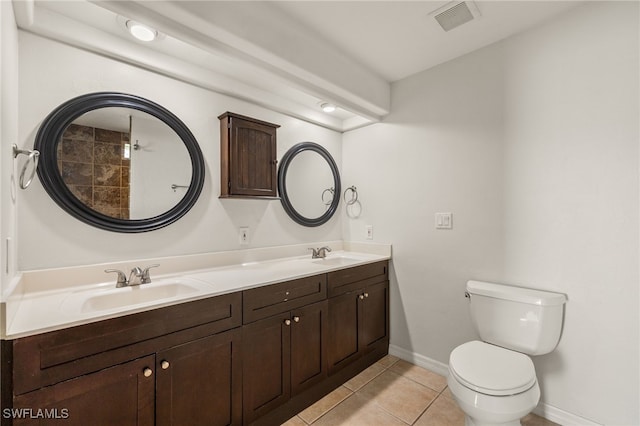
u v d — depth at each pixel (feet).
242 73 6.48
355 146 9.29
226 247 6.80
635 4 4.75
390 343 8.24
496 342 5.68
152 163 5.65
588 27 5.15
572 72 5.32
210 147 6.53
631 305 4.77
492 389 4.12
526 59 5.86
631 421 4.76
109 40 5.03
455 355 5.04
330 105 8.11
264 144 7.08
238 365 4.83
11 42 3.69
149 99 5.62
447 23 5.65
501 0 5.05
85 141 4.91
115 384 3.60
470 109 6.68
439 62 7.11
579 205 5.25
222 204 6.73
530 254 5.81
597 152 5.08
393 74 7.71
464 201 6.77
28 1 3.78
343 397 6.25
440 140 7.20
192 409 4.27
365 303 7.41
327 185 9.22
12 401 2.98
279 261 7.69
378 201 8.60
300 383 5.80
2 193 3.09
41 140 4.49
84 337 3.40
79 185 4.85
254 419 5.03
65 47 4.74
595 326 5.08
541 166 5.67
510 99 6.08
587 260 5.17
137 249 5.48
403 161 7.97
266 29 5.15
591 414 5.10
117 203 5.24
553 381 5.47
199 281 5.31
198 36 4.66
